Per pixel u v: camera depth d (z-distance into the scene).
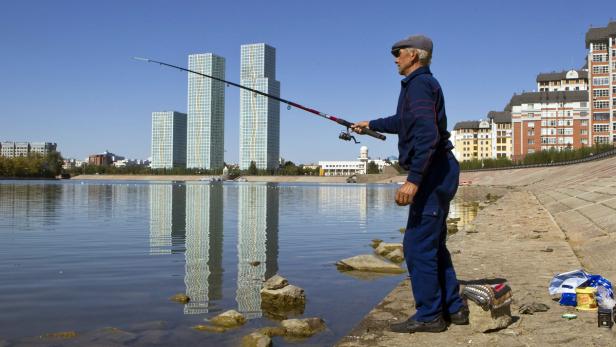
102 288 8.06
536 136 112.94
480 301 4.46
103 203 31.50
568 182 39.12
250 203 33.62
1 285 8.25
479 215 18.42
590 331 4.42
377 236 15.43
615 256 7.84
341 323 6.10
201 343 5.35
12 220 19.78
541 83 119.38
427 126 4.21
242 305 7.00
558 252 9.27
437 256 4.66
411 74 4.42
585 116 109.75
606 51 95.06
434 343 4.23
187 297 7.36
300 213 24.98
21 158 151.25
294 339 5.46
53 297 7.43
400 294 6.14
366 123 5.34
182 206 29.55
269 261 10.77
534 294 5.86
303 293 7.21
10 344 5.36
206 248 12.70
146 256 11.32
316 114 6.18
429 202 4.41
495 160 107.75
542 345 4.11
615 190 17.11
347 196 47.56
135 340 5.47
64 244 13.13
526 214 18.69
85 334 5.68
